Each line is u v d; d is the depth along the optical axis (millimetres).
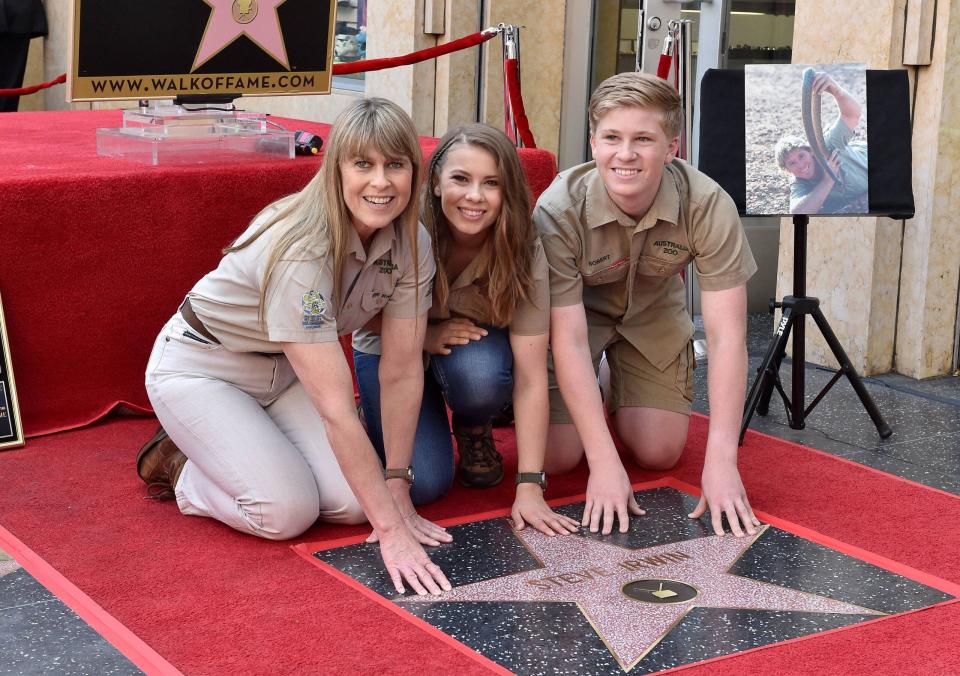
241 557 2299
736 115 3207
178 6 3188
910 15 3699
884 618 2062
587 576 2227
